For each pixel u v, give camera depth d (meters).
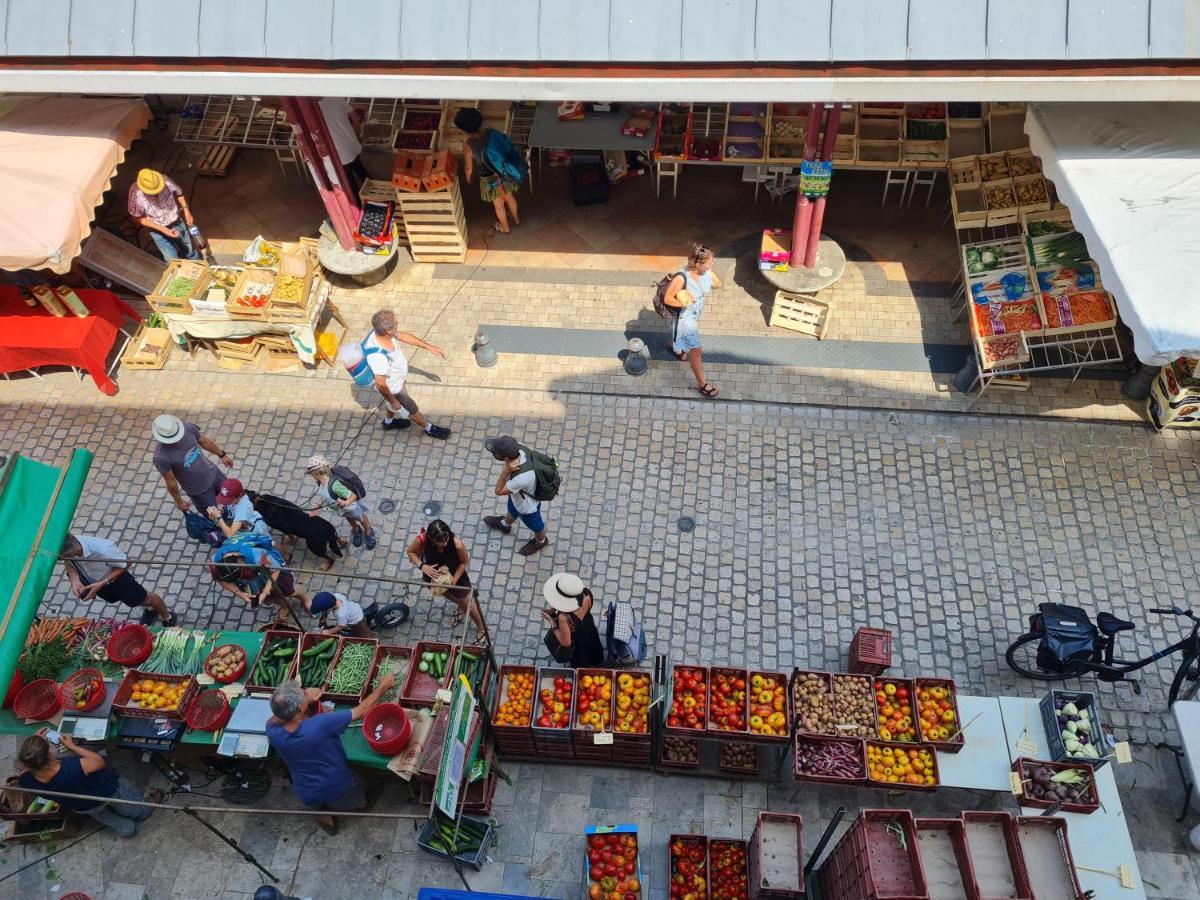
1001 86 9.84
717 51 9.87
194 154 15.79
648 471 11.84
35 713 8.99
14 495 7.72
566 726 8.80
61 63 10.68
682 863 8.41
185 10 10.30
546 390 12.73
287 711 7.60
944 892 7.29
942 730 8.63
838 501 11.45
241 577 9.62
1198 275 9.71
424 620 10.65
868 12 9.70
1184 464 11.52
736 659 10.23
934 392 12.39
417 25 10.14
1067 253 12.09
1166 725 9.59
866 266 13.73
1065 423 11.96
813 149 11.25
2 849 9.27
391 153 14.59
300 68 10.43
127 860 9.18
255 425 12.59
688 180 15.20
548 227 14.68
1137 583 10.61
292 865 9.07
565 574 8.76
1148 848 8.84
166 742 8.88
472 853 8.84
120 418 12.78
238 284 12.48
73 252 11.50
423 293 13.92
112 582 9.76
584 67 10.15
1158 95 9.81
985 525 11.16
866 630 9.46
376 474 11.99
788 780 9.36
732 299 13.55
